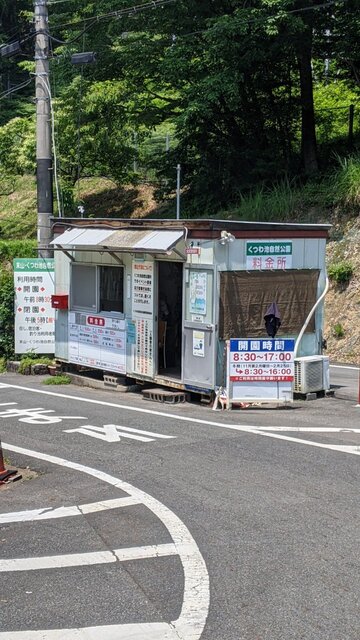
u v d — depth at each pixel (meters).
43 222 18.77
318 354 14.98
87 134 30.20
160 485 9.04
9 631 5.43
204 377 14.01
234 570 6.41
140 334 15.48
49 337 19.23
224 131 28.20
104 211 33.53
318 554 6.70
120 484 9.18
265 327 14.15
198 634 5.30
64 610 5.76
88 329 16.89
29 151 31.34
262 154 27.52
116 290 16.22
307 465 9.66
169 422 12.62
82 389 16.58
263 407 13.80
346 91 31.75
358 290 20.83
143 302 15.34
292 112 27.92
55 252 17.70
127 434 11.82
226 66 24.53
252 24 23.19
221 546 6.99
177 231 14.12
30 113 40.22
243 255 13.89
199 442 11.10
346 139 28.52
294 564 6.49
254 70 26.52
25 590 6.17
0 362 19.78
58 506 8.52
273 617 5.52
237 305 13.88
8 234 35.91
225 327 13.79
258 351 13.60
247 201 25.97
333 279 21.39
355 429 11.74
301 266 14.50
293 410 13.45
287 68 27.14
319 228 14.64
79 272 17.11
